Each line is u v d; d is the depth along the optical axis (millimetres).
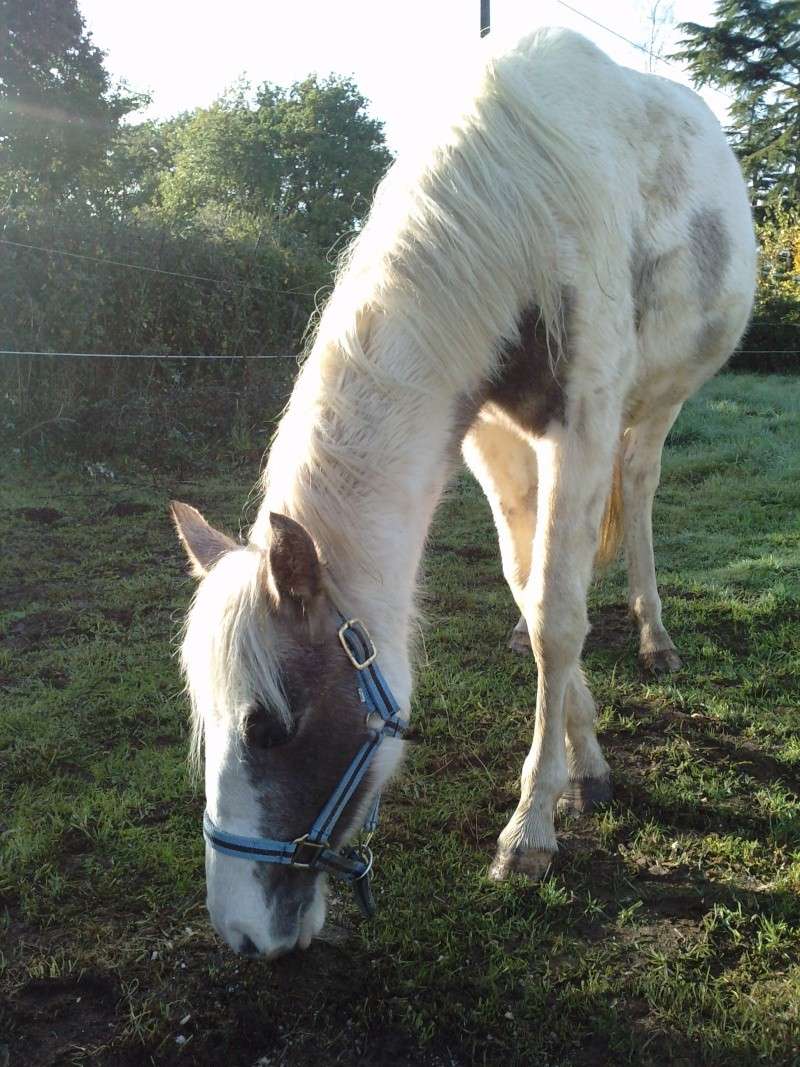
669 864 2387
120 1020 1906
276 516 1621
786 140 21953
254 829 1694
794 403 11234
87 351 7562
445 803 2691
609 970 1998
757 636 3936
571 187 2223
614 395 2395
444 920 2154
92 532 5715
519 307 2191
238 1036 1854
